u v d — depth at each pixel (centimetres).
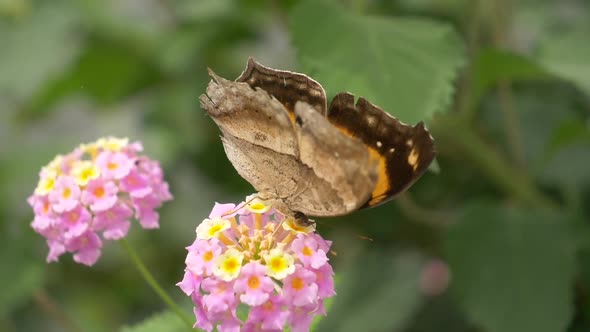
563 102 41
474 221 37
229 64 44
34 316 44
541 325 36
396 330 39
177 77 44
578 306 38
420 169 29
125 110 51
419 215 40
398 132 29
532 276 36
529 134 41
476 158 38
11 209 44
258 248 30
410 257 41
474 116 41
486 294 36
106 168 32
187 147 43
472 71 36
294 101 30
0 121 49
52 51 45
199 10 42
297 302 29
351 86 33
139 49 45
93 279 47
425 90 33
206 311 29
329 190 30
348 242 42
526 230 37
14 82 44
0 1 45
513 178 38
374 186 29
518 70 36
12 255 39
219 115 31
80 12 45
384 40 34
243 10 42
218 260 29
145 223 33
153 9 47
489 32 41
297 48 34
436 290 40
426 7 41
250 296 29
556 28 42
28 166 44
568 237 37
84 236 32
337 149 29
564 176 40
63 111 52
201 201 47
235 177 43
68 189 32
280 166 30
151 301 46
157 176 33
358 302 40
